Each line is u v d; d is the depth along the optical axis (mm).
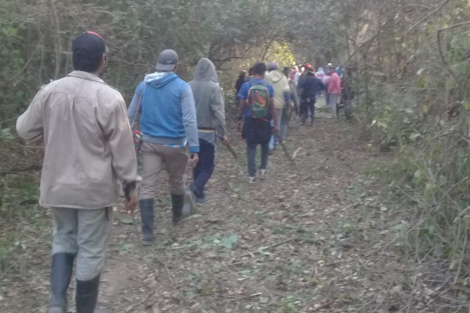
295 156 11047
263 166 9000
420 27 7012
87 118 3689
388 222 6238
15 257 5207
